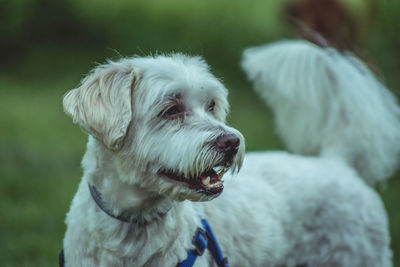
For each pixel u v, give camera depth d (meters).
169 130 3.16
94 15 17.33
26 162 7.77
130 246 3.15
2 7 16.55
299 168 4.23
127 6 17.44
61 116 10.92
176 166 3.09
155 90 3.18
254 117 11.75
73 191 6.70
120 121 3.08
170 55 3.81
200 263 3.27
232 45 15.81
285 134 4.73
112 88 3.15
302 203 4.09
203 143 3.08
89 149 3.25
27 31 16.77
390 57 7.96
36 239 5.25
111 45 16.48
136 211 3.15
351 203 4.17
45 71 15.21
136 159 3.15
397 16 8.29
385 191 7.25
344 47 4.98
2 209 5.92
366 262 4.16
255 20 16.42
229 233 3.65
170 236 3.20
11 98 12.40
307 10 7.51
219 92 3.51
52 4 17.06
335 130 4.55
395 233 5.84
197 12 17.12
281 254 3.98
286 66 4.54
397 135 4.63
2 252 4.91
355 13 7.77
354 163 4.59
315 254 4.14
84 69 15.25
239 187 3.90
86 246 3.20
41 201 6.31
